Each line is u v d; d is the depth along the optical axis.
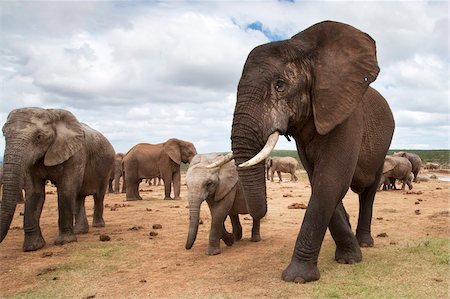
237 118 6.34
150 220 13.68
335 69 6.58
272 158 38.72
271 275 6.98
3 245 10.15
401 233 10.29
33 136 9.34
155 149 22.09
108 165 12.73
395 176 24.50
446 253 7.99
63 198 10.21
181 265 8.00
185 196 24.17
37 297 6.43
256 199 6.55
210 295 6.18
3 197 8.78
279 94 6.40
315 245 6.69
